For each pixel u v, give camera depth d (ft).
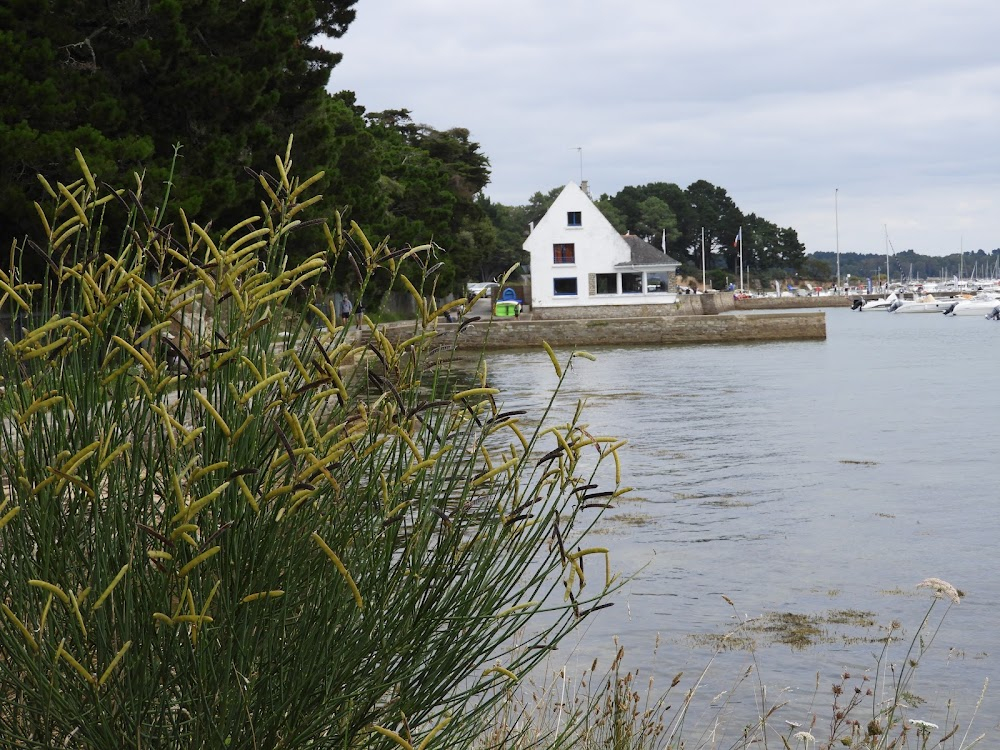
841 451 55.31
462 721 8.87
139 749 7.26
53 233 8.41
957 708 19.56
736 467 50.06
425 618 8.46
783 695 20.15
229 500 7.63
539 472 29.58
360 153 119.85
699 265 570.05
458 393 8.20
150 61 62.59
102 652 7.52
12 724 7.96
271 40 72.69
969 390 90.68
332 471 7.90
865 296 495.41
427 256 8.82
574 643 22.84
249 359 8.27
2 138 51.90
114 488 7.91
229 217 69.10
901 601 27.22
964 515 38.37
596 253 233.76
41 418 8.09
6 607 7.02
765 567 30.60
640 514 38.52
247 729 7.79
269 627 7.81
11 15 59.21
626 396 87.40
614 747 13.73
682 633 24.03
